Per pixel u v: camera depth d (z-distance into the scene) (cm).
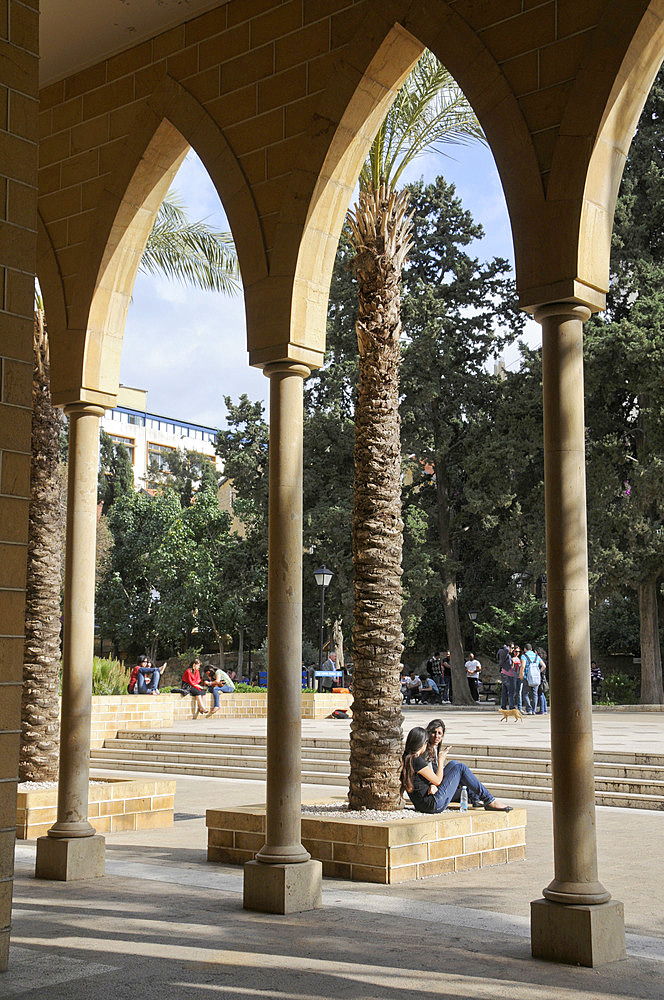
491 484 3050
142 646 4397
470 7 608
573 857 535
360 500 855
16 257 543
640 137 3044
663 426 2769
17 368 538
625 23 547
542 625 3262
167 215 1445
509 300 3309
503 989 476
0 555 520
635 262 2992
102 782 1019
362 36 657
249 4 727
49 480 1131
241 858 809
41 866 754
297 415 688
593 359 2817
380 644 844
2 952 505
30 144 555
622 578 2781
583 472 566
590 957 517
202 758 1669
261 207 705
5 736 511
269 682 662
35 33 562
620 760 1292
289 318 678
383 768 832
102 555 4338
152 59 783
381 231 876
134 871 780
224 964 519
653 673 2853
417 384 3188
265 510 3381
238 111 725
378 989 477
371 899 675
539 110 576
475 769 1363
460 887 716
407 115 1016
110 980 491
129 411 6612
